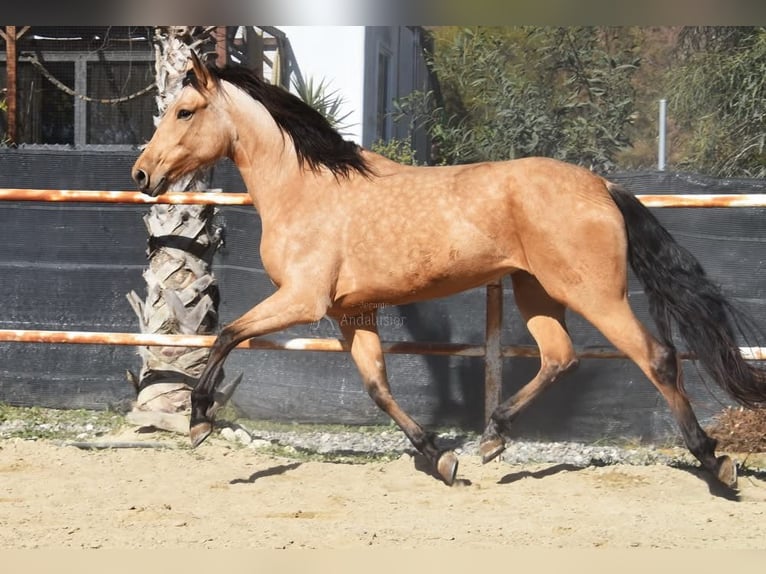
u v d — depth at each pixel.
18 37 17.86
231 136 7.97
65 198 8.95
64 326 10.90
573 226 7.02
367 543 6.01
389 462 8.66
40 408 10.88
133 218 10.84
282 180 7.82
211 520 6.64
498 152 16.42
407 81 24.45
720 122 15.08
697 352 7.10
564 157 16.28
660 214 9.87
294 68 18.83
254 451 8.99
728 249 9.77
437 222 7.29
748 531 6.38
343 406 10.53
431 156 22.80
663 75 16.75
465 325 10.41
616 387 9.99
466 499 7.39
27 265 10.94
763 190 9.68
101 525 6.43
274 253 7.69
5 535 6.11
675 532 6.34
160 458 8.63
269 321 7.54
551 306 7.78
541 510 7.00
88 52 18.66
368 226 7.48
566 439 10.08
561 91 16.98
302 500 7.32
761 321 9.71
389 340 10.51
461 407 10.43
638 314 9.95
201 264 9.82
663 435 9.88
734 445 9.25
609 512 6.93
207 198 8.84
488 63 16.70
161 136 7.93
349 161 7.69
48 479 7.88
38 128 18.86
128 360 10.83
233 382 9.77
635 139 18.20
